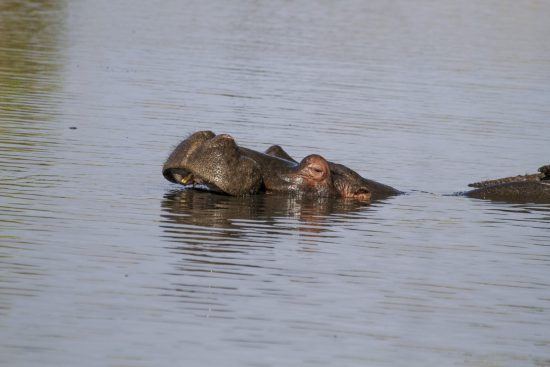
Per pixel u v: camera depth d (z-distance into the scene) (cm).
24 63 9800
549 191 5953
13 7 14100
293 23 14975
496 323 3784
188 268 4147
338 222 5112
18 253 4181
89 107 7819
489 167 6825
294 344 3450
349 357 3378
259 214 5153
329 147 7069
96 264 4112
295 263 4334
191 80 9594
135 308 3662
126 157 6209
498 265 4522
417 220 5269
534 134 8206
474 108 9300
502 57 13075
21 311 3556
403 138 7631
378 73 11012
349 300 3912
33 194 5169
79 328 3447
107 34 12331
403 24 15938
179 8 15712
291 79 10156
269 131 7481
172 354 3294
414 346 3512
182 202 5269
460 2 19525
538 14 18562
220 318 3625
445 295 4059
